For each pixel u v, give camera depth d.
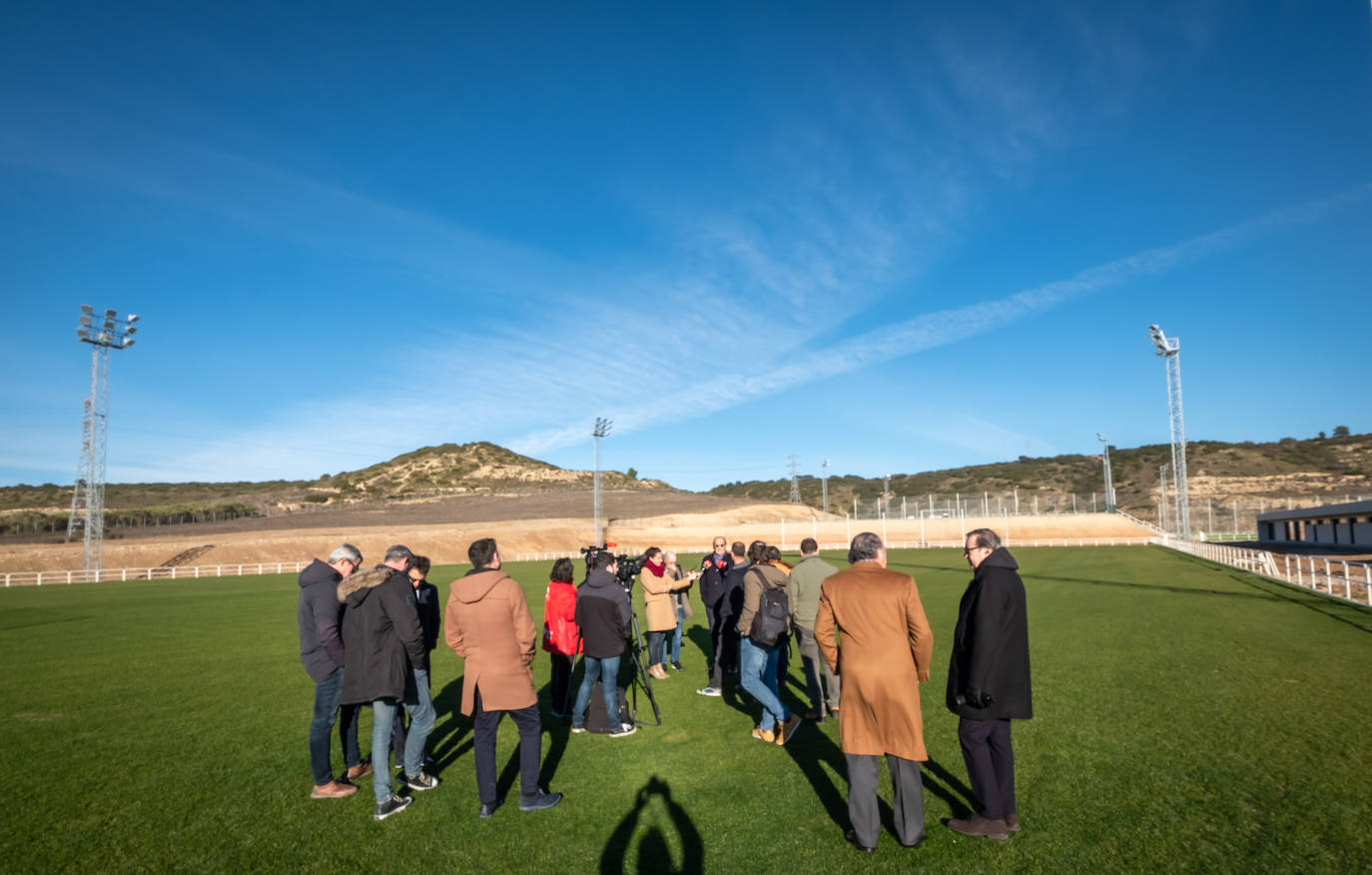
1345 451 133.12
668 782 6.34
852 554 5.37
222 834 5.41
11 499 147.38
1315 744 6.78
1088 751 6.75
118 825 5.60
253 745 7.78
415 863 4.90
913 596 4.89
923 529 70.25
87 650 14.64
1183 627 14.34
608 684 7.75
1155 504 112.56
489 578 5.78
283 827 5.54
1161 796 5.66
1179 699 8.57
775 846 5.01
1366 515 44.00
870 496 161.50
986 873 4.55
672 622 11.02
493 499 141.00
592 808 5.80
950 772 6.44
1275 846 4.79
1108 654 11.55
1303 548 51.56
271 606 24.56
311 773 6.84
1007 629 4.98
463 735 8.09
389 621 5.71
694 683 10.62
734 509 108.62
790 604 8.40
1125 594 21.19
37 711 9.34
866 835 4.84
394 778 6.64
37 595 32.53
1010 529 76.44
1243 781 5.92
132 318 51.62
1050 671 10.32
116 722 8.77
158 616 21.39
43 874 4.78
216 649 14.70
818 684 8.28
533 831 5.38
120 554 61.84
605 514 112.31
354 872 4.79
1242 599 19.47
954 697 5.19
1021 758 6.61
